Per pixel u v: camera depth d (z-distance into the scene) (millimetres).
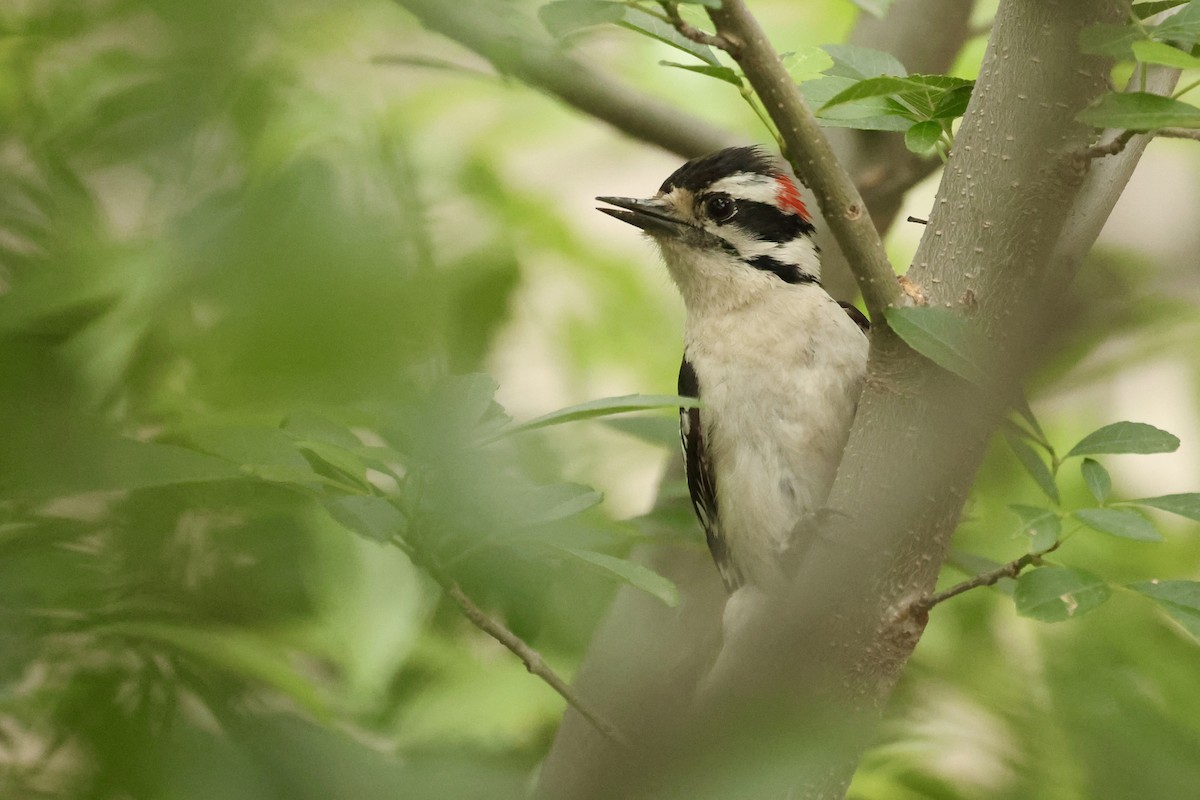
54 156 4035
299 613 5926
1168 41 5113
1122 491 9148
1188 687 6215
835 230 6008
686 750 4035
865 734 4133
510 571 5027
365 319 3039
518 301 7102
